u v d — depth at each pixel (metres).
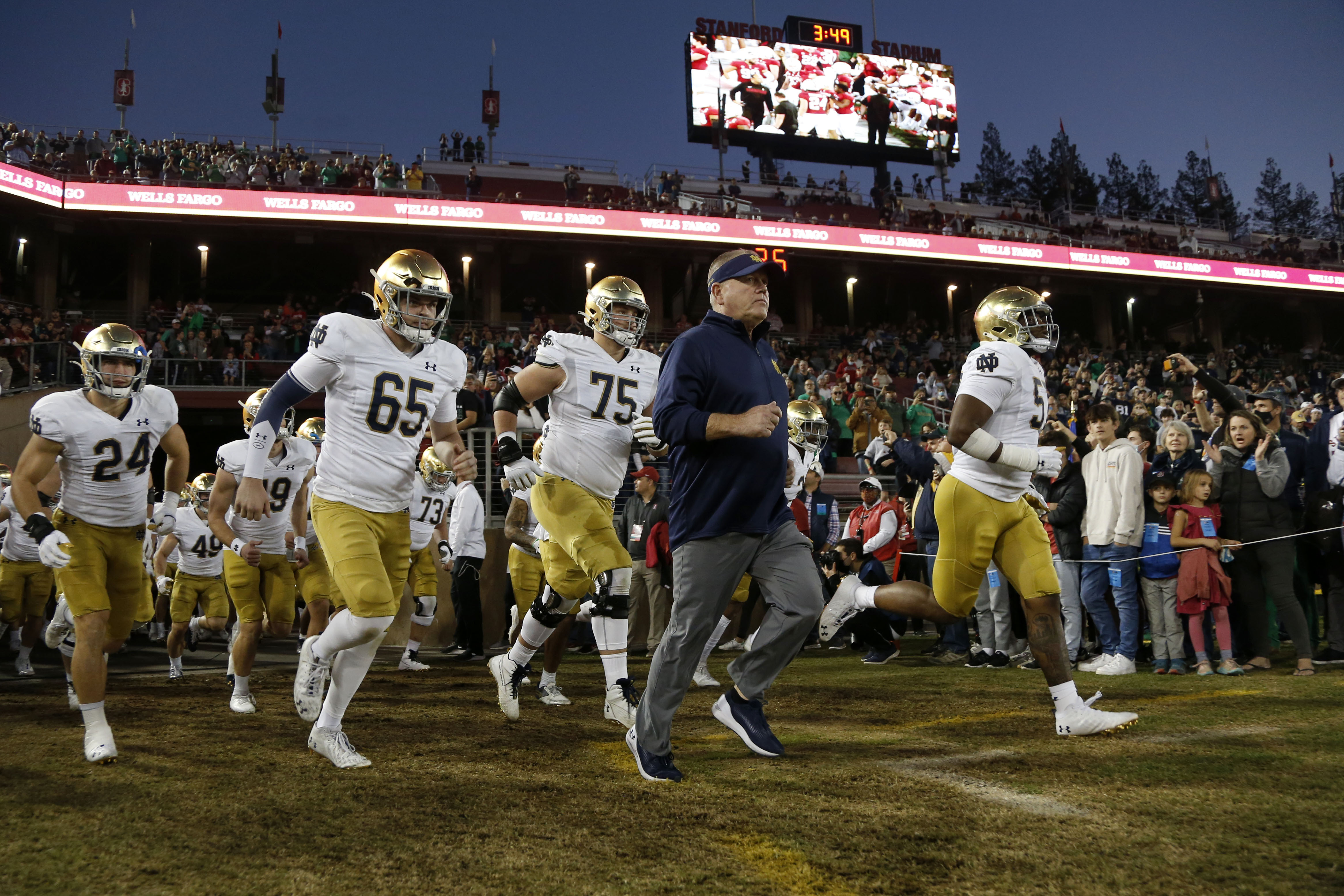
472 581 8.81
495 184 33.41
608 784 3.31
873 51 37.22
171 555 10.20
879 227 29.88
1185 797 2.91
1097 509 6.43
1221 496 6.39
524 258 27.25
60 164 25.14
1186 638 6.94
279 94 34.25
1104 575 6.52
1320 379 28.70
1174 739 3.80
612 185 34.66
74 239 25.53
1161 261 29.97
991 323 4.37
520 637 4.90
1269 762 3.33
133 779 3.43
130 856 2.54
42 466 4.09
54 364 17.44
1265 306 33.97
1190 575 6.05
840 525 12.26
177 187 23.02
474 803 3.06
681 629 3.46
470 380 16.08
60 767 3.64
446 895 2.27
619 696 4.64
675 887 2.30
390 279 3.99
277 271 27.34
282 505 5.80
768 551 3.69
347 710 5.23
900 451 8.53
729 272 3.59
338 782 3.38
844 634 9.46
